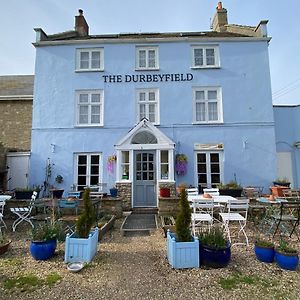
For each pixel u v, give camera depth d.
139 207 12.23
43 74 14.23
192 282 4.64
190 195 9.46
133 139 12.72
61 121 13.87
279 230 8.17
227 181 13.24
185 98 13.84
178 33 15.94
